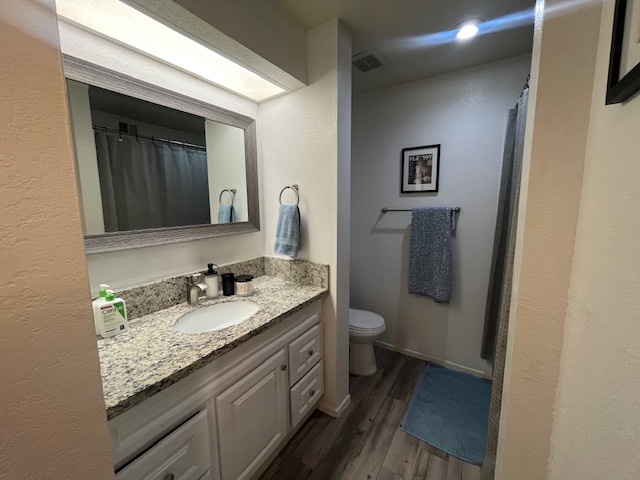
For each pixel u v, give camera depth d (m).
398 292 2.38
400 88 2.16
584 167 0.58
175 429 0.88
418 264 2.18
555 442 0.65
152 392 0.77
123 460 0.76
